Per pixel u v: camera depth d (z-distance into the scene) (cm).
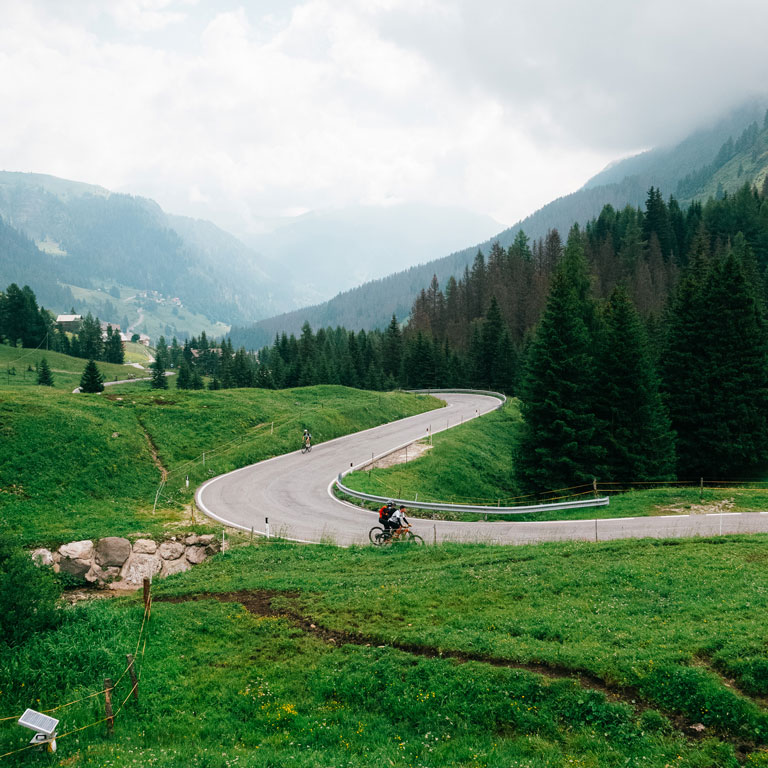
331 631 1565
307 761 1002
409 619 1580
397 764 1002
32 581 1552
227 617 1686
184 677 1369
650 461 3912
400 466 4497
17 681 1283
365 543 2697
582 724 1074
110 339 15975
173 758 1005
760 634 1230
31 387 5009
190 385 12462
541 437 3931
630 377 4053
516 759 995
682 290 4800
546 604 1606
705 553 1900
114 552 2397
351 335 12350
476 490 4556
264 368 10931
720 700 1045
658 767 931
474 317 13725
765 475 4453
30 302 13138
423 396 8150
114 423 4222
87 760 1015
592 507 3027
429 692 1212
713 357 4403
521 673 1211
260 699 1261
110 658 1405
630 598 1584
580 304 5612
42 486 3175
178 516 3192
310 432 5394
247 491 3762
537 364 4066
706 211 13788
